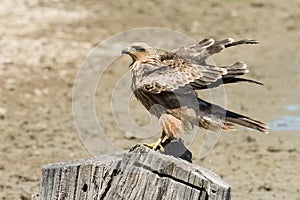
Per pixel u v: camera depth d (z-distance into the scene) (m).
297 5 32.25
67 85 20.12
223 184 6.70
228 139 16.70
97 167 7.04
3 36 23.84
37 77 20.52
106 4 29.42
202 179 6.73
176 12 30.03
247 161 15.32
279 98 20.06
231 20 29.81
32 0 27.95
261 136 16.91
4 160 14.72
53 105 18.52
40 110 18.11
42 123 17.16
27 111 17.98
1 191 13.12
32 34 24.34
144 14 29.03
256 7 31.73
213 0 32.25
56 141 15.95
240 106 19.25
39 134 16.39
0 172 14.08
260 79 22.03
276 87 21.17
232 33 28.16
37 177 13.91
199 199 6.75
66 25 25.92
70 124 17.09
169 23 28.55
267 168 14.96
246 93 20.48
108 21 27.25
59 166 7.15
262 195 13.51
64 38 24.34
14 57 22.03
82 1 29.14
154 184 6.86
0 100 18.62
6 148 15.42
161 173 6.88
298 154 15.82
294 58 24.81
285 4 32.38
